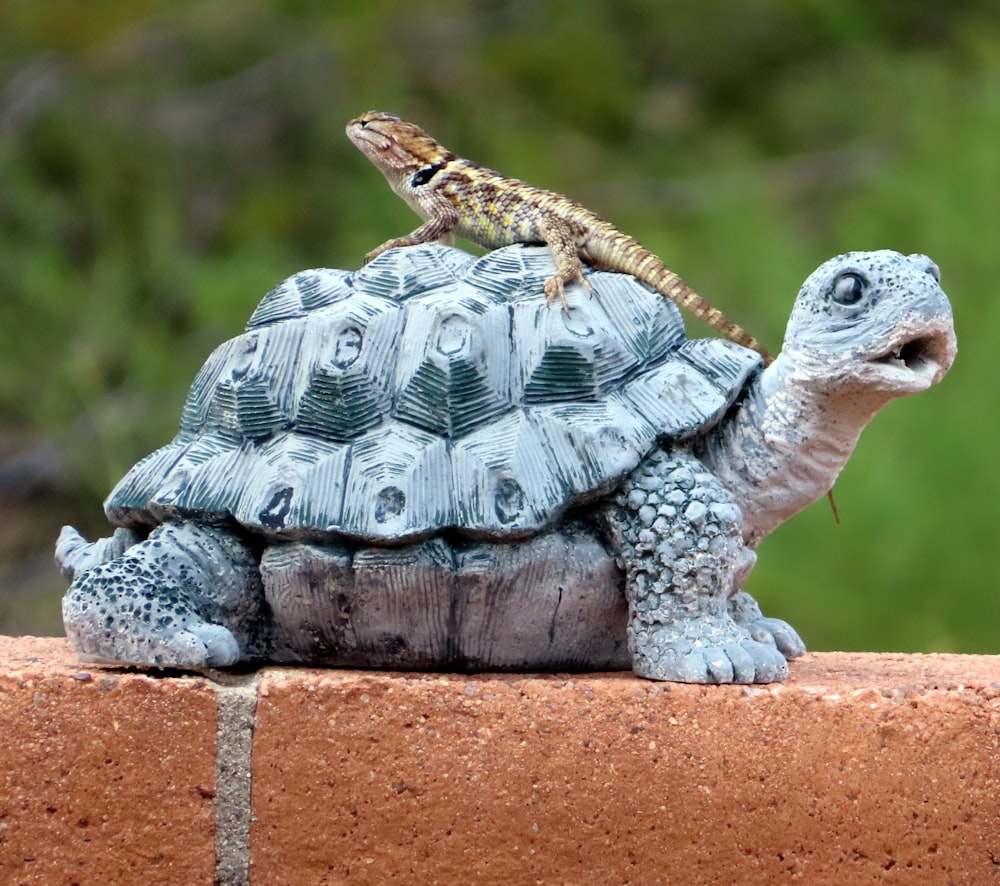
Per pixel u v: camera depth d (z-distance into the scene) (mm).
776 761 5406
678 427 5711
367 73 18359
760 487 5949
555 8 19562
